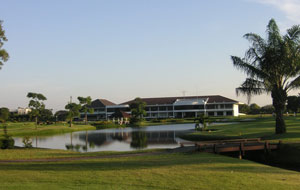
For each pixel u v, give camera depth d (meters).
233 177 13.38
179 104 128.25
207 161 18.48
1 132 57.34
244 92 31.98
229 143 25.77
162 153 23.20
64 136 54.69
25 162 20.70
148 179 13.02
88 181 12.67
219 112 123.00
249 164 17.64
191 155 21.83
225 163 17.69
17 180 13.00
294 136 28.11
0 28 30.28
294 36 29.16
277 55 29.41
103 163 18.66
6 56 30.47
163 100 137.62
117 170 15.43
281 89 31.09
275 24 30.53
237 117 97.00
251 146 23.70
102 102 146.75
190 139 39.94
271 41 30.34
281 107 31.25
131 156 22.12
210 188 11.47
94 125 87.62
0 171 15.88
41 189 11.13
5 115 99.50
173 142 39.03
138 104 117.56
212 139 35.72
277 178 13.38
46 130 63.53
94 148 35.06
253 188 11.47
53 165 18.48
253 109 150.75
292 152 22.27
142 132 59.44
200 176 13.60
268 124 48.88
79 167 16.98
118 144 38.97
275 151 23.61
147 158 20.84
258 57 31.19
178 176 13.62
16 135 56.50
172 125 85.12
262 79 31.12
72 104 84.44
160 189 11.34
